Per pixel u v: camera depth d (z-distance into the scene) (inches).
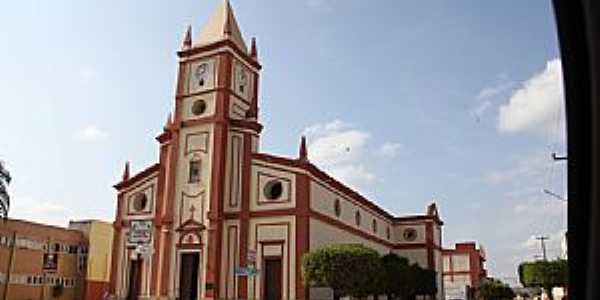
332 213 1683.1
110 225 2230.6
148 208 1696.6
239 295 1501.0
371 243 2060.8
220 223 1562.5
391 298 1823.3
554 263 2112.5
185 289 1555.1
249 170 1589.6
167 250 1590.8
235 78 1715.1
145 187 1723.7
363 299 1572.3
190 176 1632.6
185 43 1758.1
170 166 1659.7
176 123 1688.0
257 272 1498.5
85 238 2160.4
